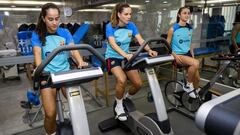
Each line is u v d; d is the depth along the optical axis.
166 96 3.26
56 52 1.16
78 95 1.29
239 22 3.41
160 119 1.83
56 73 1.16
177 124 2.58
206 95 2.67
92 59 2.65
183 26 2.74
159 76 4.21
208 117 0.56
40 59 1.67
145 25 4.25
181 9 2.70
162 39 1.77
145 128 1.97
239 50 2.44
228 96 0.66
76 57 1.69
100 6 4.18
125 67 1.93
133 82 2.24
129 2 4.02
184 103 2.91
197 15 4.09
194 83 2.76
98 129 2.48
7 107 3.25
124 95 2.39
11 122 2.72
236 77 3.12
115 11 2.12
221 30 4.06
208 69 3.88
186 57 2.67
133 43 3.00
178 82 2.98
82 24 3.38
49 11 1.53
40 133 2.44
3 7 3.34
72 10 4.07
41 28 1.68
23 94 3.88
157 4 4.16
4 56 2.56
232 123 0.51
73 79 1.16
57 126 1.62
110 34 2.14
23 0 3.47
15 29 3.27
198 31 4.15
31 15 3.56
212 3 4.13
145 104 3.22
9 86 4.43
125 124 2.31
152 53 1.84
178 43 2.73
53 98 1.66
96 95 3.52
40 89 1.60
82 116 1.28
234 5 3.73
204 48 4.15
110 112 2.95
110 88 3.95
